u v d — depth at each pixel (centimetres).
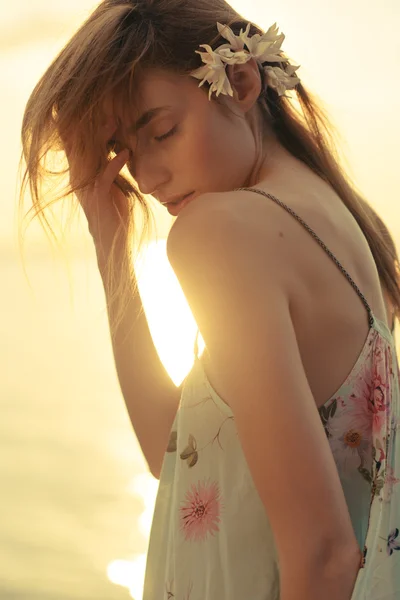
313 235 90
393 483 93
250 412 77
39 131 106
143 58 100
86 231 126
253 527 93
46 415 545
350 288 93
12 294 1170
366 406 93
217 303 81
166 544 104
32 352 775
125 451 464
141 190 107
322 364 90
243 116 106
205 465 96
